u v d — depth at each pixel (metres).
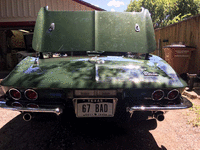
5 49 9.77
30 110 1.62
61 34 2.28
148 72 1.80
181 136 2.22
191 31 5.23
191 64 5.24
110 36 2.31
